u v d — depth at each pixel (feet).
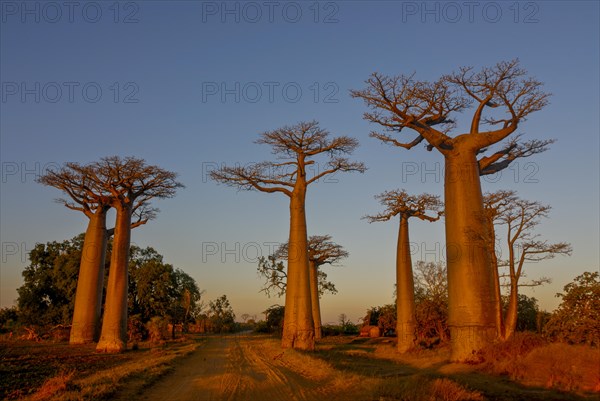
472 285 49.67
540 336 45.37
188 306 176.24
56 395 31.35
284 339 80.43
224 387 37.42
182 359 62.64
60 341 115.14
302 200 85.10
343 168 85.97
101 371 47.96
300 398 32.14
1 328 157.79
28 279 139.13
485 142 53.98
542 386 33.24
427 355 64.80
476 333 48.44
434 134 56.24
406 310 76.38
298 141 84.53
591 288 45.68
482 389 33.12
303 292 80.74
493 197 51.29
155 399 31.94
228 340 125.49
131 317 127.44
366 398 30.48
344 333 168.04
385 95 56.85
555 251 47.96
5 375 45.75
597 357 33.88
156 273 142.00
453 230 52.60
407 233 80.18
